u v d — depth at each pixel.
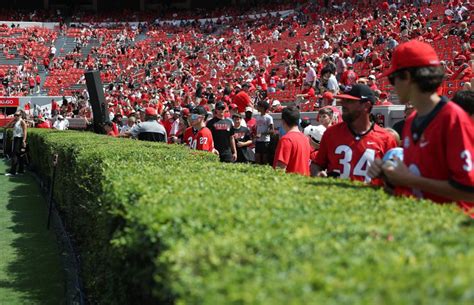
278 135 11.55
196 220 2.95
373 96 5.36
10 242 9.38
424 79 3.56
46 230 10.27
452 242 2.37
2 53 52.94
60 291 6.86
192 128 11.26
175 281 2.42
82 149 8.75
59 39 56.84
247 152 12.32
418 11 37.25
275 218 2.90
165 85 41.97
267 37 47.28
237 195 3.65
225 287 2.04
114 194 4.37
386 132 5.43
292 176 4.88
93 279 6.01
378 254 2.20
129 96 39.03
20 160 19.38
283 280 2.02
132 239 3.44
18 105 43.19
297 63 33.41
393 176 3.61
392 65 3.77
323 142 5.62
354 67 28.27
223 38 52.44
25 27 59.06
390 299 1.75
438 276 1.88
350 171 5.36
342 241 2.42
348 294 1.82
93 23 61.34
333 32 40.66
